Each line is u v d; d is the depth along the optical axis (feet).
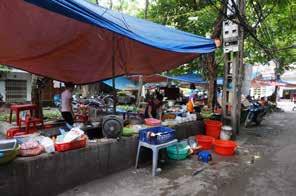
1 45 23.43
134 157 20.42
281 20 53.98
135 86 61.72
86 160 16.88
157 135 19.12
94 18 16.93
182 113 32.24
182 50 23.98
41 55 25.94
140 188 16.47
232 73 32.53
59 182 15.34
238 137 32.89
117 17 22.18
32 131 25.57
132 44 27.22
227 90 33.83
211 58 38.34
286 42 69.26
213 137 29.14
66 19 21.29
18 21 20.59
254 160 23.12
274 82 89.45
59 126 28.14
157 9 46.62
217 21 34.55
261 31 51.16
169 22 45.85
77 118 30.60
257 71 106.83
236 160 22.99
